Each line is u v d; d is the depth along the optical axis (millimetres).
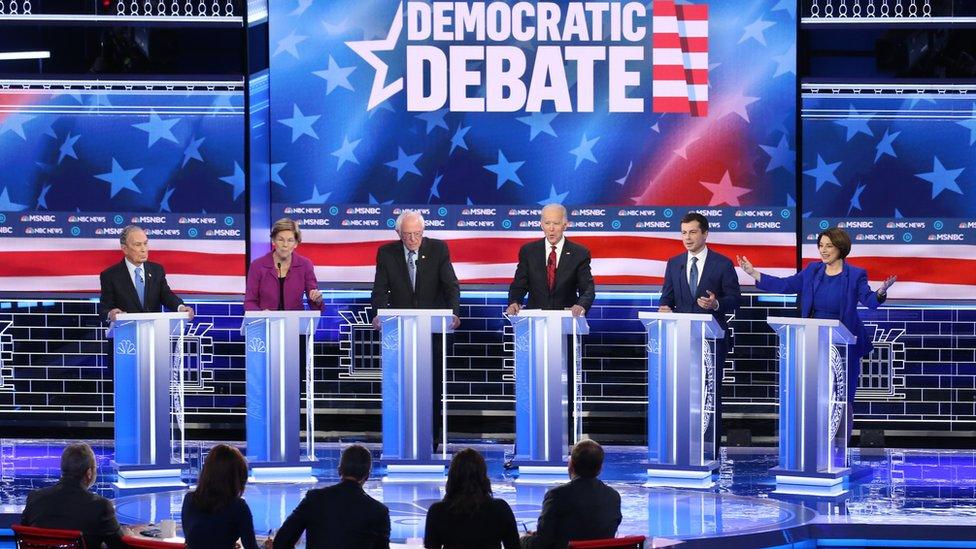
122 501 15266
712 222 21859
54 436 22172
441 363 18938
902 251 21812
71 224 21969
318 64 21906
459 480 10852
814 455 16609
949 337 21844
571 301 18594
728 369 22062
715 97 21828
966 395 21828
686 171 21859
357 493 11055
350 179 21969
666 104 21828
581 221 21922
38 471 17453
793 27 21750
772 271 21859
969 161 21734
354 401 22141
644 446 20562
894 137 21766
